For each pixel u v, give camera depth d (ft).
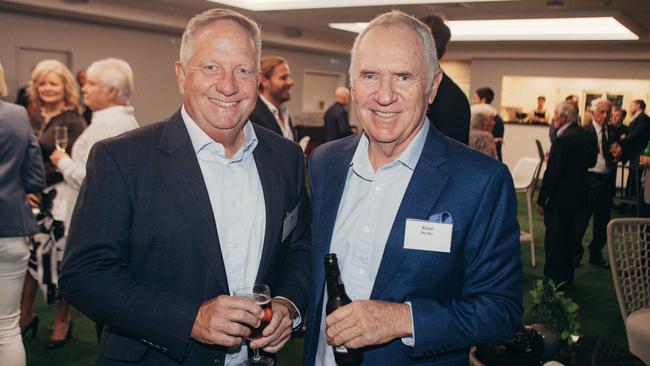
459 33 28.37
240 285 4.38
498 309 3.65
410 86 3.73
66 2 22.26
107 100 8.59
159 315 3.78
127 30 27.96
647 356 7.37
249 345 4.24
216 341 3.71
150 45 29.32
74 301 3.87
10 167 7.07
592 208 16.63
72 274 3.84
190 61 4.10
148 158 4.09
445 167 3.91
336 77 44.62
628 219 8.09
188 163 4.16
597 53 32.55
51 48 24.61
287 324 4.21
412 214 3.84
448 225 3.74
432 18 8.36
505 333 3.67
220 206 4.35
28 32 23.65
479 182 3.79
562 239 13.88
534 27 25.82
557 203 13.71
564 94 35.96
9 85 23.24
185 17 27.30
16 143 7.16
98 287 3.78
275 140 5.01
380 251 3.99
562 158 13.47
